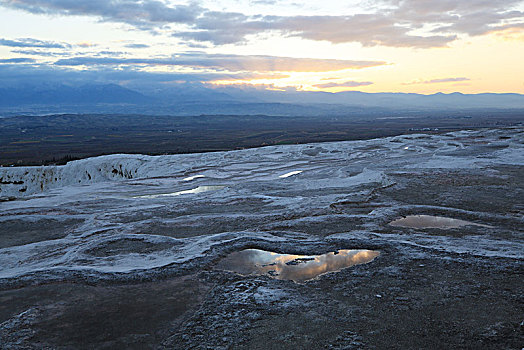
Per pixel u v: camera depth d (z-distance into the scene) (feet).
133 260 28.73
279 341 16.65
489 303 19.49
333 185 63.21
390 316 18.53
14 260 31.50
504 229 33.04
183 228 38.60
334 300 20.63
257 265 27.02
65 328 18.51
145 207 52.54
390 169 68.64
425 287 21.76
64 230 41.29
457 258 26.03
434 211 39.63
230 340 16.94
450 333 16.78
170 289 23.06
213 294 22.08
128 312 20.12
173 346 16.71
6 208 54.85
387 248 28.91
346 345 16.07
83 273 25.50
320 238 32.27
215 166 104.06
